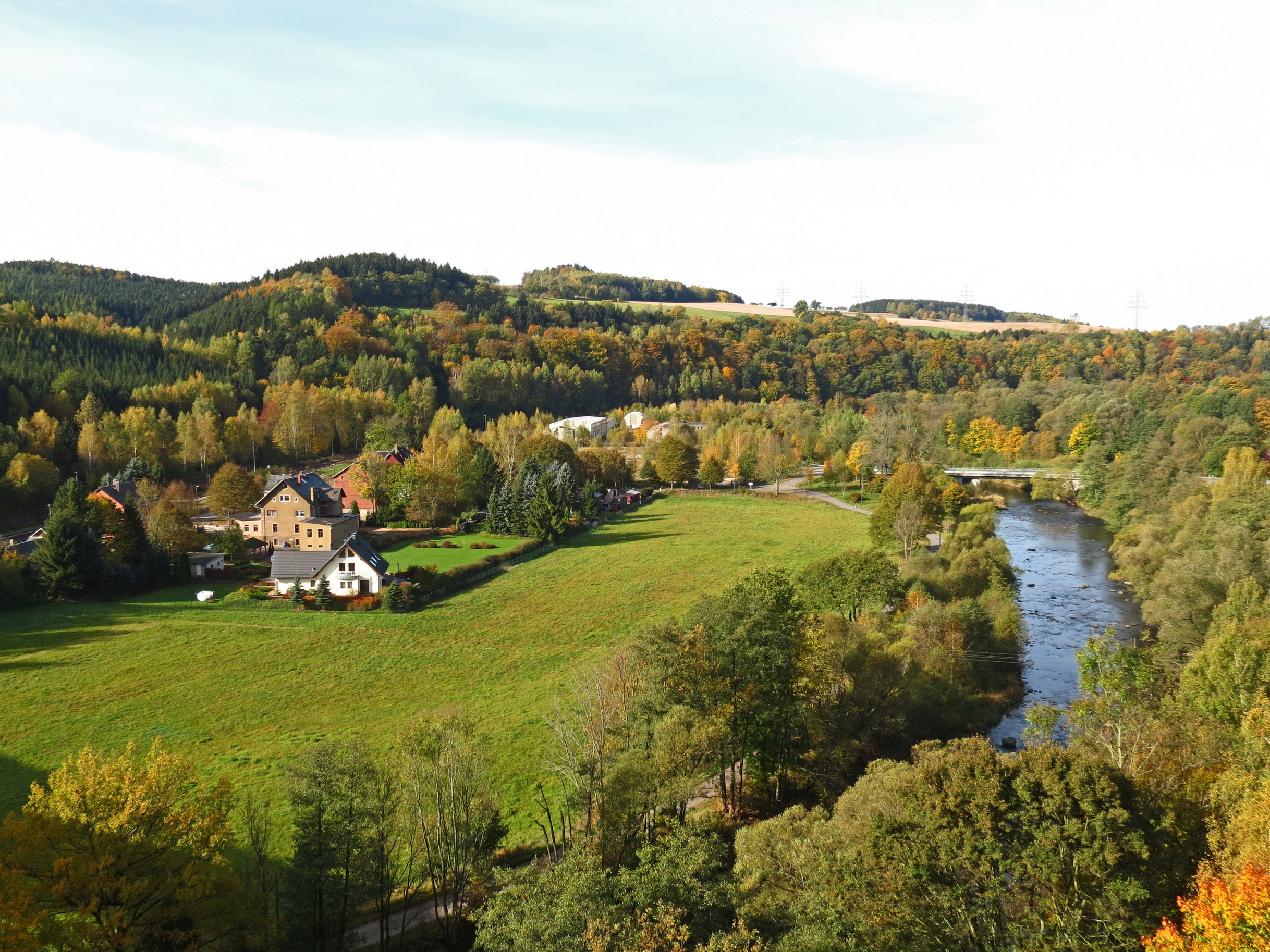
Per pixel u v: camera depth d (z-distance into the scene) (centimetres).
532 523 12631
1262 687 4284
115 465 15500
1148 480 12444
